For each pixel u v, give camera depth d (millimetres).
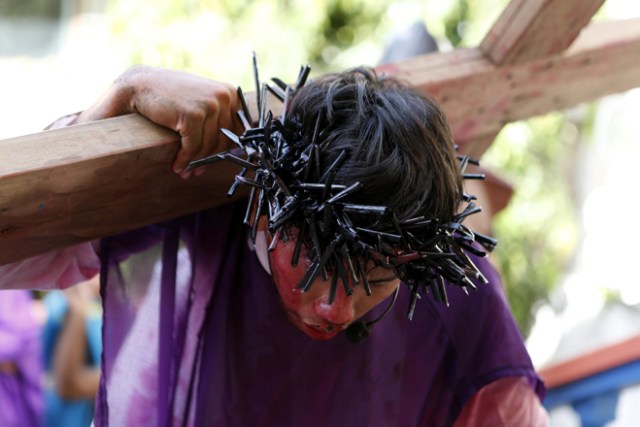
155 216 1801
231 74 6336
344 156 1515
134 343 1958
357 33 6621
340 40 6664
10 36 8484
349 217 1491
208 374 1932
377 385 2037
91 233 1715
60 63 8258
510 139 6895
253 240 1616
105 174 1610
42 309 3975
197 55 6332
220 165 1771
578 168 7727
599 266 7484
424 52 3309
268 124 1592
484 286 2049
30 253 1658
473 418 2111
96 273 2098
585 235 7691
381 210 1450
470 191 2781
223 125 1697
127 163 1626
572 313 6906
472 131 2432
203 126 1658
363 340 1907
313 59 6621
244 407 1971
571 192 7727
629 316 6051
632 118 7691
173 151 1684
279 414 2000
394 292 1812
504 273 7098
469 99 2283
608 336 5820
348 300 1554
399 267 1559
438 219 1563
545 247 7309
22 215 1559
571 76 2471
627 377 3436
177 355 1959
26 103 7926
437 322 2049
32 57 8445
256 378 1974
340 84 1623
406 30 3418
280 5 6547
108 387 1944
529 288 7223
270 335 1953
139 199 1729
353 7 6570
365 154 1521
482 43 2279
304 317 1613
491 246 1657
